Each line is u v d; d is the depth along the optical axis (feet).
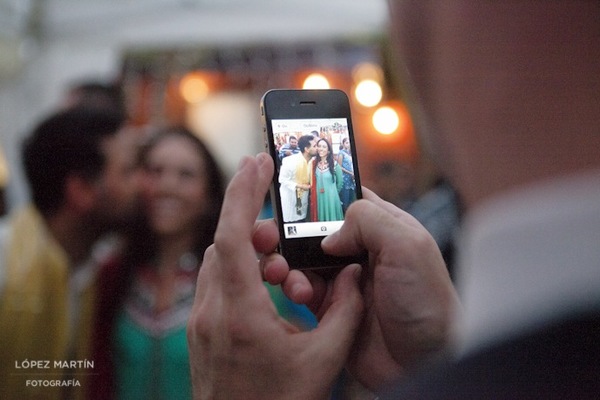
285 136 3.22
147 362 6.64
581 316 0.80
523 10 0.93
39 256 7.02
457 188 1.08
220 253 2.31
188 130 7.43
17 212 7.60
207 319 2.38
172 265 6.95
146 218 7.10
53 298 6.91
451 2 1.00
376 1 14.61
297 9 14.74
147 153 7.34
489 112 0.95
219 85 14.87
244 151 14.73
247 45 14.87
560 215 0.84
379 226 2.55
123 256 6.97
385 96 11.09
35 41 14.58
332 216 3.13
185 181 7.21
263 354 2.29
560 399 0.80
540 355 0.82
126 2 14.83
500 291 0.87
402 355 2.56
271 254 2.75
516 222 0.87
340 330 2.44
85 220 7.34
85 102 10.62
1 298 6.92
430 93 1.08
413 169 10.47
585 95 0.90
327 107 3.31
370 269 2.69
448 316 2.48
